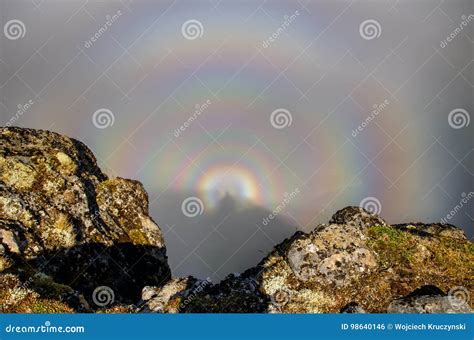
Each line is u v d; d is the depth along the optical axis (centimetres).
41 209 2208
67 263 2102
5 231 2009
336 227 1936
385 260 1869
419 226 2227
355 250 1861
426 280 1803
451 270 1847
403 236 1969
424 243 1947
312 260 1825
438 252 1912
